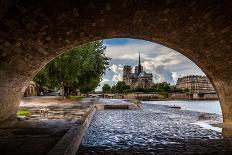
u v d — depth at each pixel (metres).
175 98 107.12
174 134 13.23
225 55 12.76
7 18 7.88
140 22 11.18
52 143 8.47
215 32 11.10
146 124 17.45
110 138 11.95
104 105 33.12
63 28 10.38
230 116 15.70
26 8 7.82
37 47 11.30
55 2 8.07
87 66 38.81
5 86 11.59
